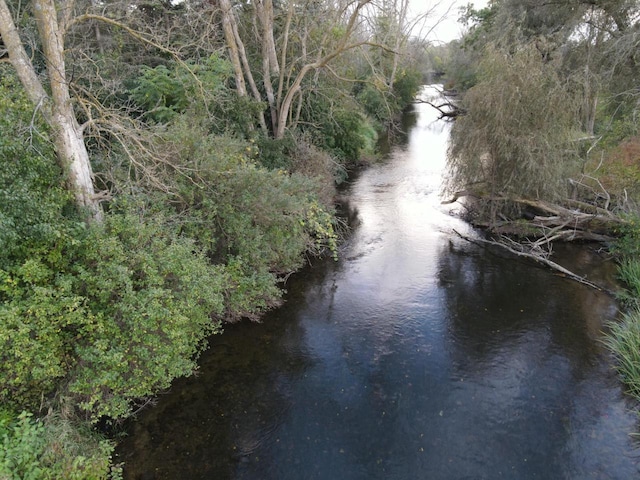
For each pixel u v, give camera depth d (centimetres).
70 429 602
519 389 826
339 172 2136
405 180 2159
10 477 506
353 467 668
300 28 1892
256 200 1002
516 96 1309
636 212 1279
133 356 672
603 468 665
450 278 1247
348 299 1136
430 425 747
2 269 605
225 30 1543
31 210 616
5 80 729
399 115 3925
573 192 1529
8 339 560
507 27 2297
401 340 970
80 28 1548
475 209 1694
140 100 1355
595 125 2203
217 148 1037
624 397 798
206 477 645
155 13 1786
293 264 1248
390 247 1447
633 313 998
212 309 876
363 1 1398
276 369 874
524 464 674
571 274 1217
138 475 643
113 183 883
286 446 702
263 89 1884
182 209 976
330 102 2020
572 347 938
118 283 663
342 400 799
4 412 600
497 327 1016
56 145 741
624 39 1877
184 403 781
